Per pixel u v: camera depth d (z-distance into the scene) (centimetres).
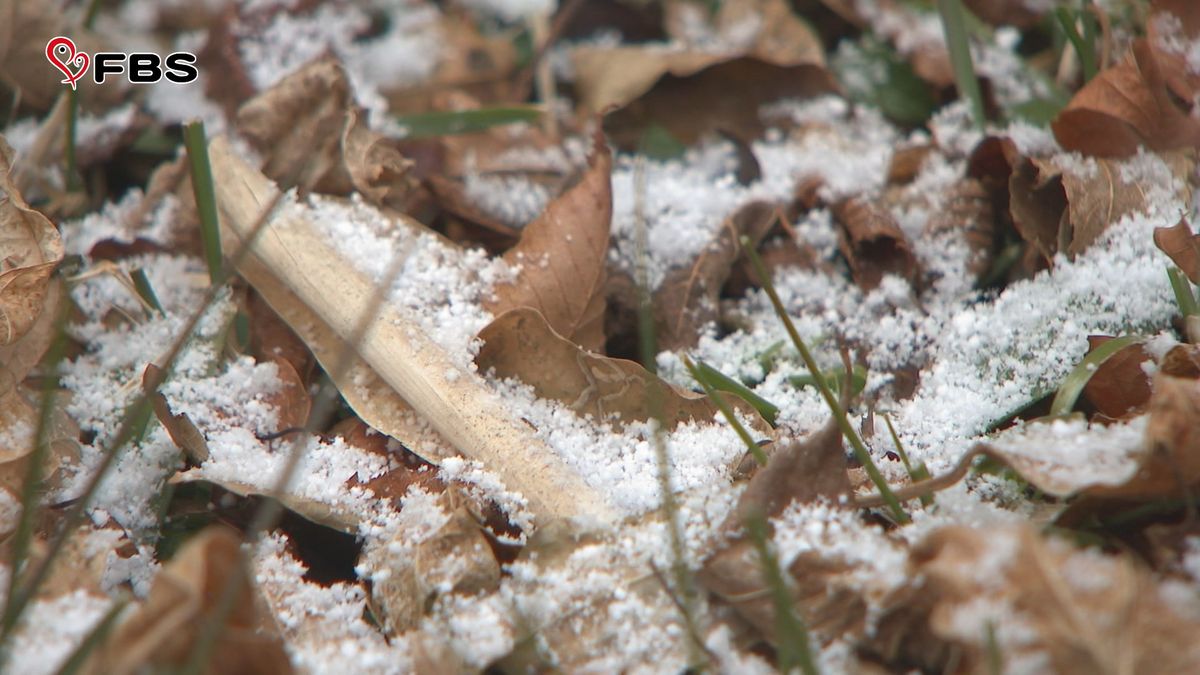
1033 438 90
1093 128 94
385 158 95
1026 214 94
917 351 93
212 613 88
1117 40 96
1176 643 88
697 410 92
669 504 89
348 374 93
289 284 93
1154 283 93
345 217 94
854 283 95
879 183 96
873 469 90
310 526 92
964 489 91
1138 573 89
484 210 96
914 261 94
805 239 95
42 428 90
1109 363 92
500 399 92
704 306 94
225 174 94
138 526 91
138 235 95
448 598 90
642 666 89
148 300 94
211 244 93
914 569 89
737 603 90
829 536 90
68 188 96
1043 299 93
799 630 88
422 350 92
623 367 92
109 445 92
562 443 92
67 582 90
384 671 90
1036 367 92
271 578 91
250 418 92
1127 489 89
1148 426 89
